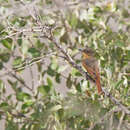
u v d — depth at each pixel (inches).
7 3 469.1
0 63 509.4
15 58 514.3
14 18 490.0
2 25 482.9
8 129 478.3
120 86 467.5
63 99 462.9
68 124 465.7
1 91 499.8
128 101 458.6
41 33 437.4
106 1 501.4
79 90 479.8
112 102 459.5
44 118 454.9
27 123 477.1
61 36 543.8
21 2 467.2
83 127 465.1
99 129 447.8
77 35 545.3
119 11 517.3
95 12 519.2
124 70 502.3
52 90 477.4
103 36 514.0
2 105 484.4
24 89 544.7
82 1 453.4
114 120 451.8
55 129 455.8
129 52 490.9
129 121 455.5
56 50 498.6
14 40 512.7
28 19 503.5
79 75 498.9
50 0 521.7
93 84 484.7
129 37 506.6
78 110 444.5
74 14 530.0
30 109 493.4
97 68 488.4
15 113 491.2
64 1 447.2
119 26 514.3
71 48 542.0
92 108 446.0
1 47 544.4
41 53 509.4
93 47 508.4
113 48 497.0
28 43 517.7
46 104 470.6
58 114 458.0
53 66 510.0
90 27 539.5
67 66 507.5
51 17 523.8
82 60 502.3
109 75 472.1
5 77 547.8
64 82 535.8
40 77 511.8
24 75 550.3
